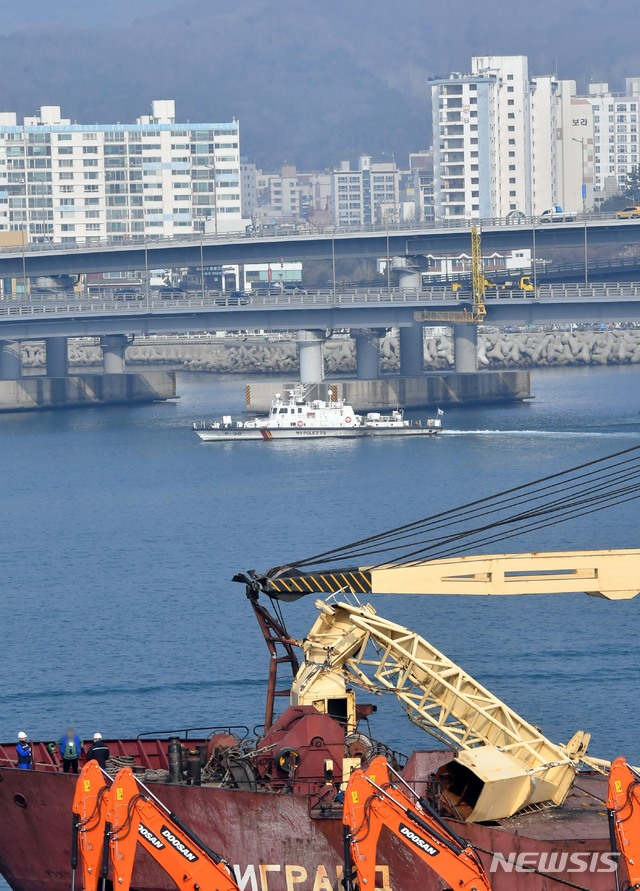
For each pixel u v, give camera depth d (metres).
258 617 139.00
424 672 133.88
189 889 109.38
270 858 119.94
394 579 138.38
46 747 140.38
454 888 110.69
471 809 124.56
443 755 131.38
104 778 112.06
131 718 189.50
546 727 180.88
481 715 131.50
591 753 170.25
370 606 139.38
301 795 119.31
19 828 124.81
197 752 136.00
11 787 124.12
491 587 139.62
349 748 128.12
